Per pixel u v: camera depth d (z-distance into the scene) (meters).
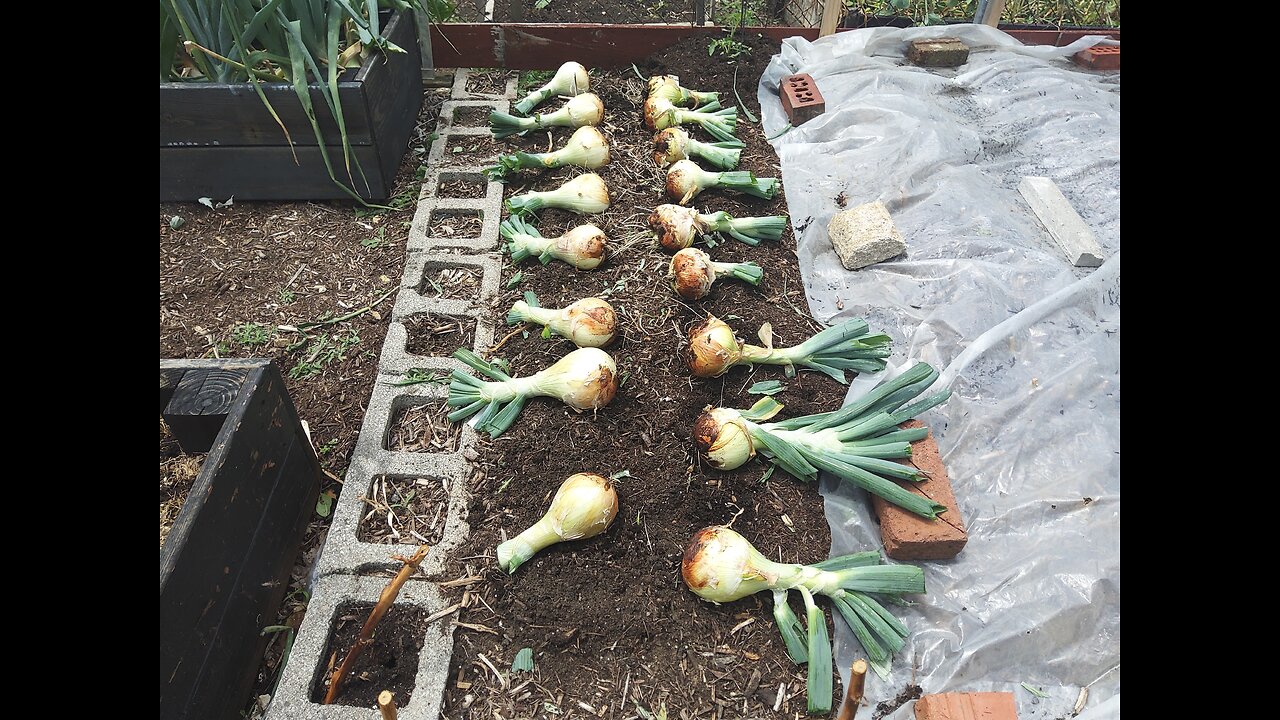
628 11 4.07
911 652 1.74
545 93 3.30
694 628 1.74
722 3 4.08
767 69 3.48
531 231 2.64
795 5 3.98
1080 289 2.45
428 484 2.01
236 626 1.59
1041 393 2.23
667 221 2.59
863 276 2.66
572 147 2.92
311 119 2.56
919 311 2.52
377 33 2.78
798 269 2.67
